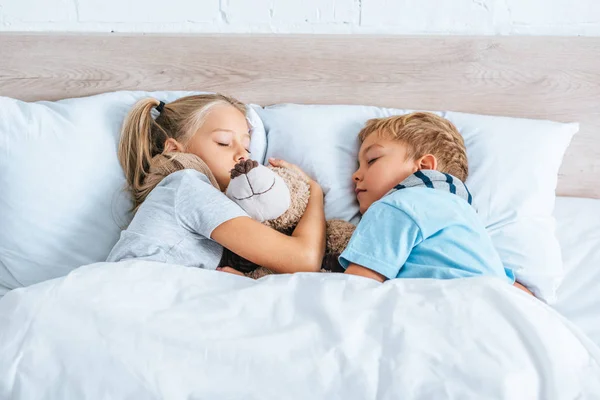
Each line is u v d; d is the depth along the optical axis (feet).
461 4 4.56
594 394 2.41
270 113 4.20
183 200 3.30
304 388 2.36
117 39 4.32
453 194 3.31
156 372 2.39
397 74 4.49
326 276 2.84
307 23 4.61
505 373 2.35
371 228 3.11
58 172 3.62
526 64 4.45
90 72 4.37
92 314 2.56
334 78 4.49
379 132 3.77
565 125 4.23
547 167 3.97
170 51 4.37
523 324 2.53
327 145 3.97
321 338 2.52
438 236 3.09
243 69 4.45
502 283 2.67
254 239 3.19
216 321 2.58
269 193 3.27
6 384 2.43
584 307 3.56
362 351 2.46
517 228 3.73
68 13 4.46
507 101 4.53
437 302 2.60
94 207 3.64
